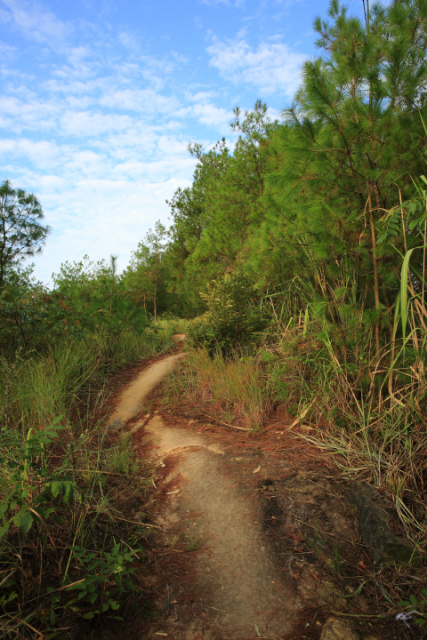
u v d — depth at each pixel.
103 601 1.98
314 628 1.92
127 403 5.05
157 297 23.39
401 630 1.85
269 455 3.50
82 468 3.18
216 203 11.45
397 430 3.14
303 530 2.56
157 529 2.71
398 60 3.24
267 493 2.95
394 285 3.80
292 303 6.04
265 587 2.19
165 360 7.50
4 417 3.36
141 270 22.69
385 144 3.30
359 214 3.77
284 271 5.32
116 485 3.14
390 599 2.03
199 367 6.08
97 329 7.70
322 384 4.00
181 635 1.92
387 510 2.51
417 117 3.37
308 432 3.83
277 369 4.57
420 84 3.38
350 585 2.14
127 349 7.92
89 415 4.54
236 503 2.90
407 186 3.50
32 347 6.00
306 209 3.91
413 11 3.25
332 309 4.27
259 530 2.62
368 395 3.54
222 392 4.98
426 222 2.88
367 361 3.66
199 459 3.58
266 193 5.20
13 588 1.92
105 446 3.82
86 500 2.72
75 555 2.03
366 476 2.96
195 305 17.12
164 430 4.32
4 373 4.44
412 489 2.68
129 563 2.35
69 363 5.65
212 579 2.27
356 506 2.66
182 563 2.40
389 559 2.20
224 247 11.35
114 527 2.62
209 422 4.44
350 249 3.65
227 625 1.98
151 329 9.99
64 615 1.86
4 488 2.39
